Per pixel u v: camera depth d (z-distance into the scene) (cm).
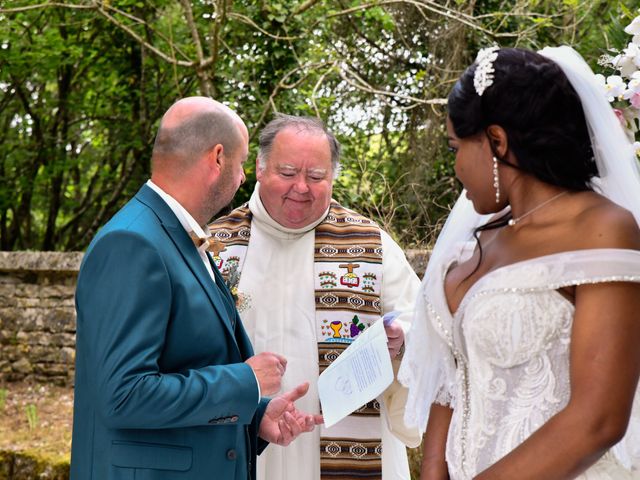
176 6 952
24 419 611
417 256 530
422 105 785
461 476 179
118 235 220
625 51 250
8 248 1173
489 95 172
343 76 657
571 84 173
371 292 311
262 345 304
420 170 759
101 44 1034
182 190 238
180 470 223
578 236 166
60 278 712
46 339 711
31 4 959
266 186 305
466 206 205
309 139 302
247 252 315
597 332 157
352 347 263
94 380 213
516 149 172
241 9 793
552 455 155
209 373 222
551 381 166
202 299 231
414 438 298
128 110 1043
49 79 1078
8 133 1137
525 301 167
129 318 213
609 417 153
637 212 179
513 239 177
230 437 235
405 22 823
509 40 783
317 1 707
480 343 172
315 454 297
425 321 199
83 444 227
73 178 1224
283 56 786
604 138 173
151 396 209
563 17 748
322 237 318
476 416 176
